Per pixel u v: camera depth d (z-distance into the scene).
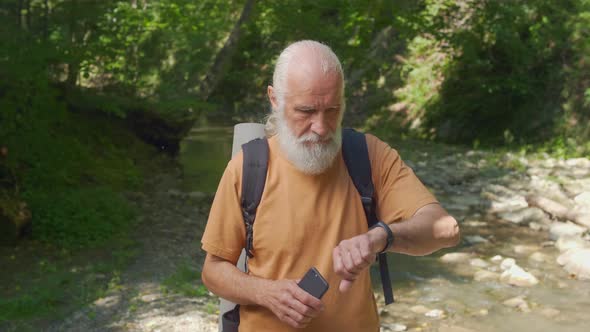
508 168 12.67
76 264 6.32
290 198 2.09
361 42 12.79
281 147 2.07
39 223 7.13
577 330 5.13
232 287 2.08
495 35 15.91
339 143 2.06
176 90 13.09
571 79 15.50
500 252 7.42
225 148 15.01
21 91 8.48
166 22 13.02
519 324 5.26
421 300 5.83
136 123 12.30
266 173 2.11
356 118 19.70
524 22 16.30
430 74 19.08
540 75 16.11
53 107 9.65
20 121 8.74
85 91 11.70
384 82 20.27
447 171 12.28
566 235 7.84
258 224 2.10
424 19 13.96
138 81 12.66
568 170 12.37
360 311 2.11
